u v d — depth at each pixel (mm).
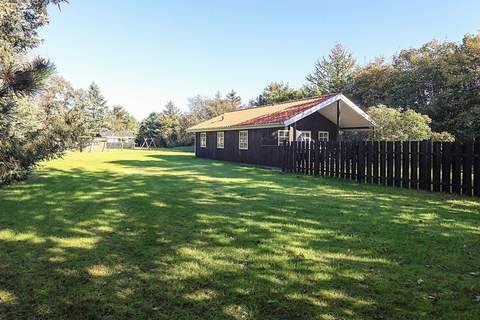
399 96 31469
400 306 3174
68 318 2994
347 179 12133
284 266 4062
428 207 7398
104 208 7051
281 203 7684
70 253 4484
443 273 3893
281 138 18297
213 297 3326
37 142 8094
